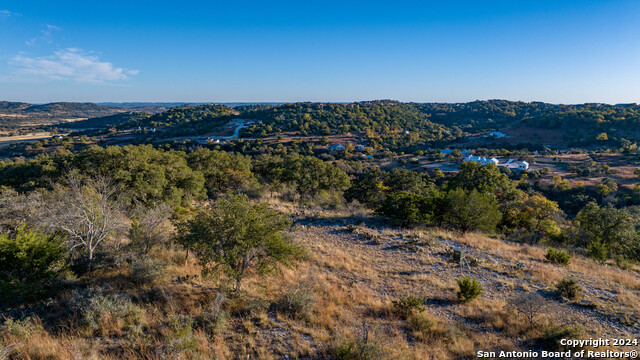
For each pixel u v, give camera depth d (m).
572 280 10.89
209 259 9.25
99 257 10.84
